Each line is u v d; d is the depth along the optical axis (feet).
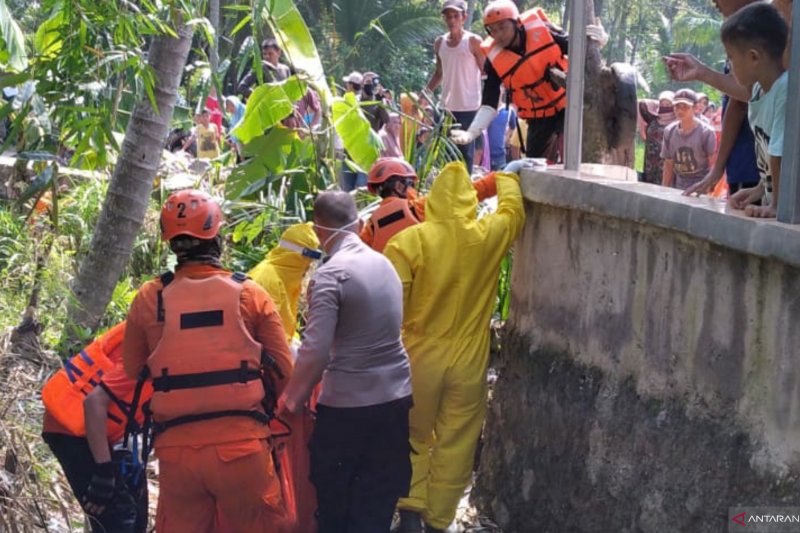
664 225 13.99
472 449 17.20
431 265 16.72
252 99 25.94
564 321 16.79
